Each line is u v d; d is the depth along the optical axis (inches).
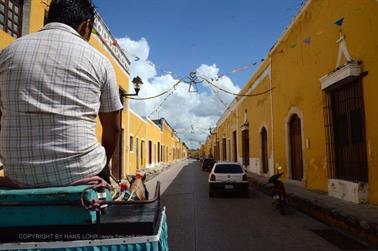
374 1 350.9
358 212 323.6
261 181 733.9
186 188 748.6
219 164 623.5
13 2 355.6
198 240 293.7
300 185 582.2
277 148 731.4
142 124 1175.0
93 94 83.7
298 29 588.1
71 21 90.6
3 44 330.3
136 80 629.9
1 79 81.7
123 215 84.4
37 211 76.7
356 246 266.8
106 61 89.0
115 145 92.1
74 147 79.4
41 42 82.4
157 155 1718.8
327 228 336.5
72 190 75.4
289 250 260.1
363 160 387.2
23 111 78.2
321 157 495.5
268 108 808.9
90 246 75.6
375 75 354.0
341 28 427.8
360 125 394.0
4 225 76.8
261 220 382.3
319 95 498.9
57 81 79.4
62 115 78.6
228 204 507.5
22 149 77.8
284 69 677.3
